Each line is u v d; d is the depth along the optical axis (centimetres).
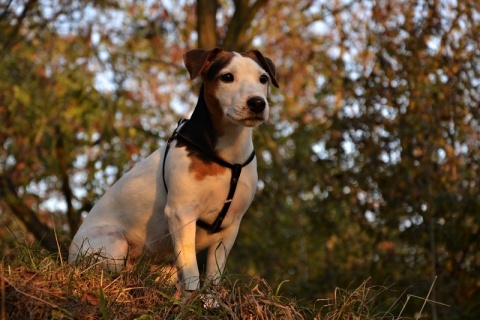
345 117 863
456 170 844
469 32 819
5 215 1112
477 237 865
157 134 1035
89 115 967
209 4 953
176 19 1099
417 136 804
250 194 471
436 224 862
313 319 411
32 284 369
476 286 876
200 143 453
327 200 923
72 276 391
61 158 1077
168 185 462
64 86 963
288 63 1149
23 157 1064
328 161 912
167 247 501
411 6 834
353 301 420
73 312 362
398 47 831
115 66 1067
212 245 484
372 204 888
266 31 1115
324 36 1074
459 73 821
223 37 1093
